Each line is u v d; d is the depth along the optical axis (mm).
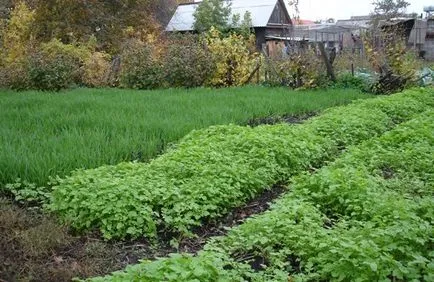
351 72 22344
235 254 5527
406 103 15195
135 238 5980
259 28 42031
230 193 6934
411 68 22172
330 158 9492
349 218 6215
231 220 6727
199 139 9336
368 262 4461
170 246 5973
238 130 9961
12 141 8852
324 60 21562
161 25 40812
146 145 9047
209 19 38750
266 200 7480
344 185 6629
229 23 39562
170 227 6312
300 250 5309
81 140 8945
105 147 8633
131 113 12508
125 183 6535
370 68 22953
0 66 26016
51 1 33594
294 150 8734
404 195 6746
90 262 5348
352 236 5301
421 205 6027
